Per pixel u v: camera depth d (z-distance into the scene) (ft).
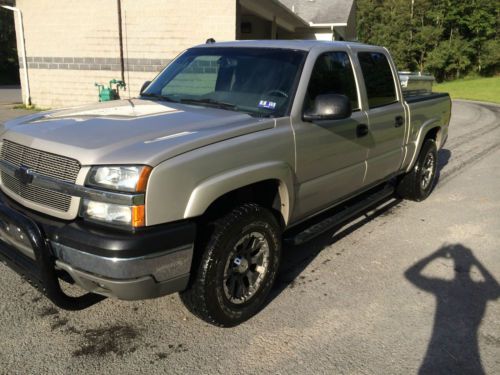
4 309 11.56
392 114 16.46
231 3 43.45
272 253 11.65
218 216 10.48
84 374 9.42
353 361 10.02
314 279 13.58
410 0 136.98
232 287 10.87
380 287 13.21
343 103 11.57
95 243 8.71
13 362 9.67
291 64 12.84
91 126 10.46
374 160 15.84
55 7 47.50
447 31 140.26
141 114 11.49
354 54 14.85
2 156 11.21
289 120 11.82
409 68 142.31
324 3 83.10
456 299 12.64
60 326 10.98
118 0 45.47
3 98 63.87
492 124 49.39
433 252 15.70
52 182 9.52
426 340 10.80
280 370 9.69
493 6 132.26
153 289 9.26
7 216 10.05
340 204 15.70
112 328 11.00
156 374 9.49
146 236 8.83
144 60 46.52
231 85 13.25
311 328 11.16
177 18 44.68
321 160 13.01
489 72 138.72
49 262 9.41
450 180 25.35
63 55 48.65
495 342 10.77
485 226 18.25
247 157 10.59
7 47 124.57
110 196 8.85
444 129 22.16
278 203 12.13
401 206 20.61
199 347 10.37
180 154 9.37
